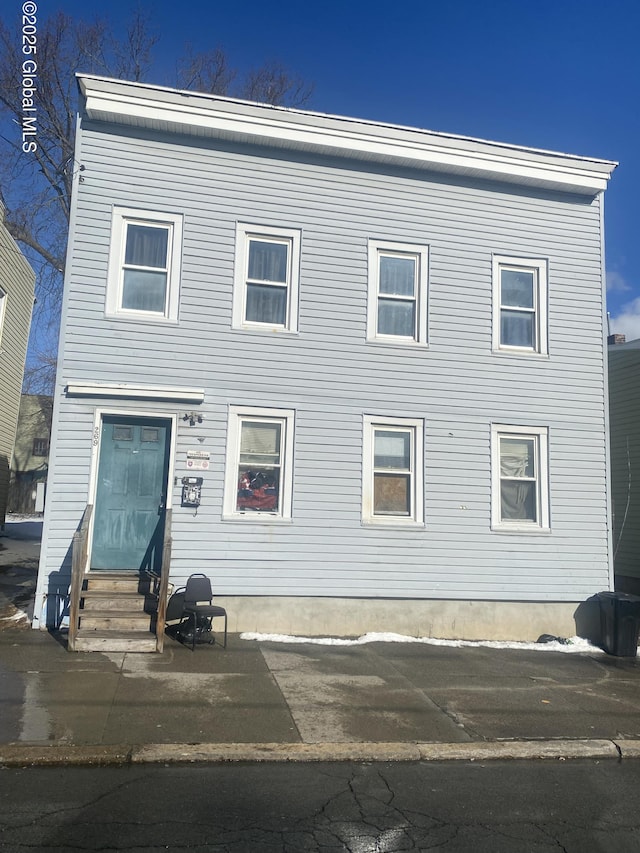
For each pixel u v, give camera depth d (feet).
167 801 14.88
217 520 30.66
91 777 15.99
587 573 34.55
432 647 30.07
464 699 22.77
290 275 33.01
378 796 15.66
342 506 32.17
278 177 33.09
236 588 30.58
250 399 31.65
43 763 16.53
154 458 30.89
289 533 31.40
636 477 48.37
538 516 34.55
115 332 30.50
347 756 17.87
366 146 33.37
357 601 31.83
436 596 32.63
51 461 29.35
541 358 35.40
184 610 27.55
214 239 32.07
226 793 15.46
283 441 32.12
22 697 20.48
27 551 57.57
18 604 33.53
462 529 33.35
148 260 31.58
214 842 13.16
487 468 34.06
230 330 31.73
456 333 34.50
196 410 30.96
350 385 32.91
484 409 34.37
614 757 18.97
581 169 36.06
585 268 36.65
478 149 34.63
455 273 34.86
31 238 63.21
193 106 31.42
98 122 31.30
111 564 29.89
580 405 35.70
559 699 23.41
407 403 33.47
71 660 24.47
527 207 36.17
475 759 18.34
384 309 34.17
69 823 13.65
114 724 18.72
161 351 30.89
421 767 17.62
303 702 21.48
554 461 35.04
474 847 13.39
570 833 14.11
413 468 33.42
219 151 32.48
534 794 16.11
